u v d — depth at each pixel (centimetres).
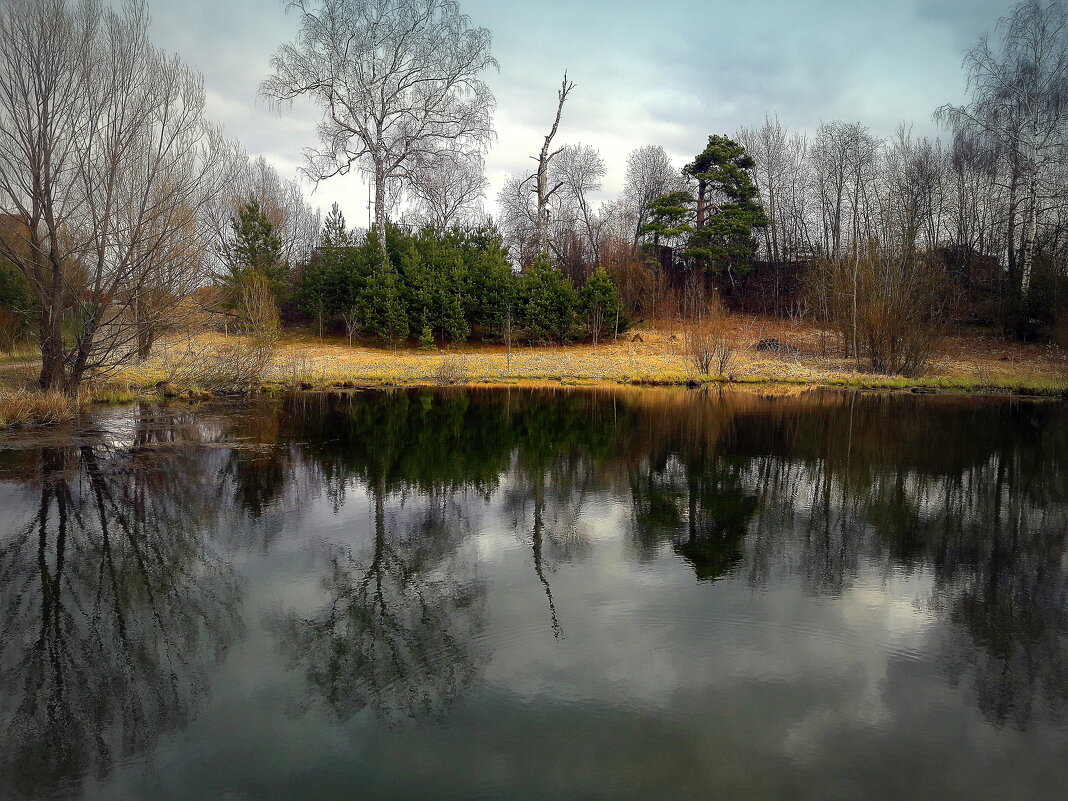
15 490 831
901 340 2373
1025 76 2597
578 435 1278
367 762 329
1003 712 376
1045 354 2612
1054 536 681
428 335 2906
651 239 4153
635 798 303
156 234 1438
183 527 697
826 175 3791
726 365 2517
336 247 3200
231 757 335
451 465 1008
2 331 1938
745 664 425
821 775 320
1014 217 2908
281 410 1569
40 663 430
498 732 354
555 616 493
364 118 2867
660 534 684
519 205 4028
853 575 576
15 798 308
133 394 1653
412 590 540
